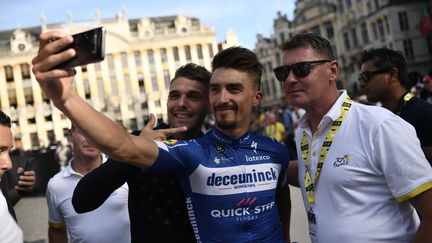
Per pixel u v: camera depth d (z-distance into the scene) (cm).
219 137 213
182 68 256
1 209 223
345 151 215
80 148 311
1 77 5712
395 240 209
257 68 216
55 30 144
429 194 200
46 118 5738
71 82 159
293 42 229
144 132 211
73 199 203
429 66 4375
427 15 4116
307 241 552
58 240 333
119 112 5803
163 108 5897
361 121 215
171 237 224
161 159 192
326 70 227
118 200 301
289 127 1315
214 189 206
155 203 226
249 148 216
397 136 203
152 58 5953
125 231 303
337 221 214
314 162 227
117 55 5841
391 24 4350
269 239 212
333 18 5503
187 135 255
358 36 5088
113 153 172
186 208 227
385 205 211
